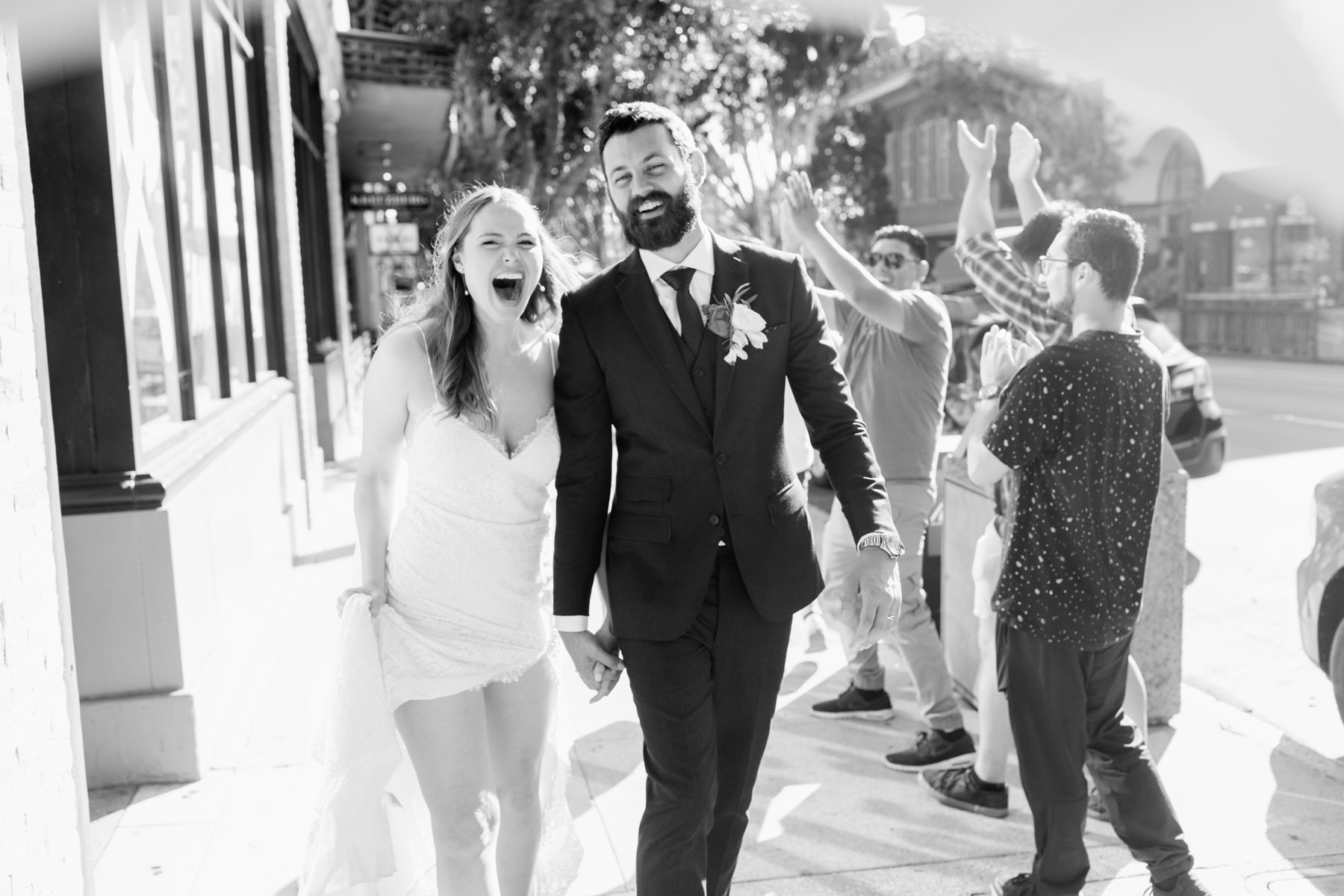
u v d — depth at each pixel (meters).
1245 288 29.23
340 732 2.73
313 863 2.82
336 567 7.72
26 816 2.17
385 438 2.83
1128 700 3.54
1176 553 4.54
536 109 17.95
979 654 4.81
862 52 22.09
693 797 2.64
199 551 4.66
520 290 2.74
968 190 4.32
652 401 2.64
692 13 17.89
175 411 5.18
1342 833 3.65
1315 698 5.02
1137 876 3.42
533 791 2.99
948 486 5.09
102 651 4.18
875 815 3.89
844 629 4.64
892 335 4.32
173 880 3.50
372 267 27.05
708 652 2.69
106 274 4.08
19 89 2.30
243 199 7.32
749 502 2.65
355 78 16.45
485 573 2.78
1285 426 13.56
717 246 2.74
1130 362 2.98
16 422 2.19
